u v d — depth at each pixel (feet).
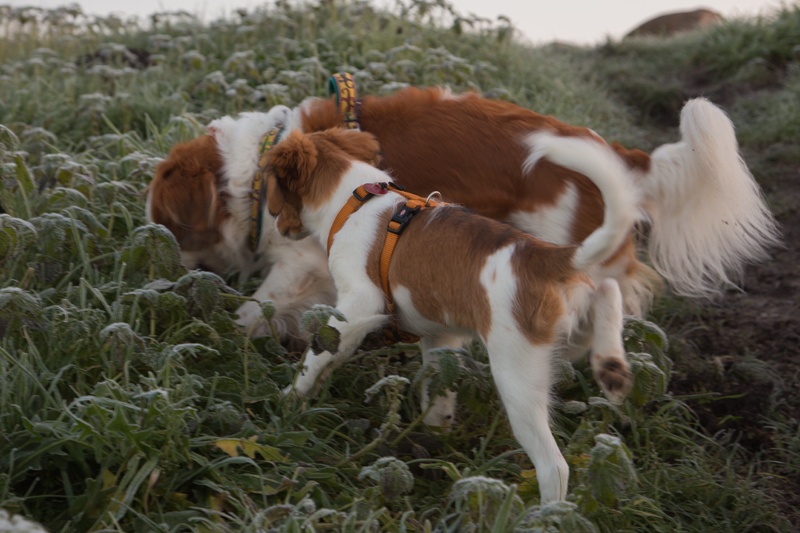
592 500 6.98
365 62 21.40
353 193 9.29
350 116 11.20
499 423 9.12
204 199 11.37
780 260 17.01
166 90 20.11
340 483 7.82
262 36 24.30
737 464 10.09
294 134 9.64
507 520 6.37
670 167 10.77
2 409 7.39
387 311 8.96
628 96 30.30
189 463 7.30
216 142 11.68
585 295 7.96
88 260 10.20
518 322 7.47
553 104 23.24
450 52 24.85
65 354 8.50
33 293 9.59
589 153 7.02
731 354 13.17
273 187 9.55
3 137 11.01
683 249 11.33
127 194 13.17
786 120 24.30
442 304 8.27
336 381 10.23
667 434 9.99
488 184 10.50
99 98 17.61
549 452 7.25
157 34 25.61
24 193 11.22
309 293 11.57
